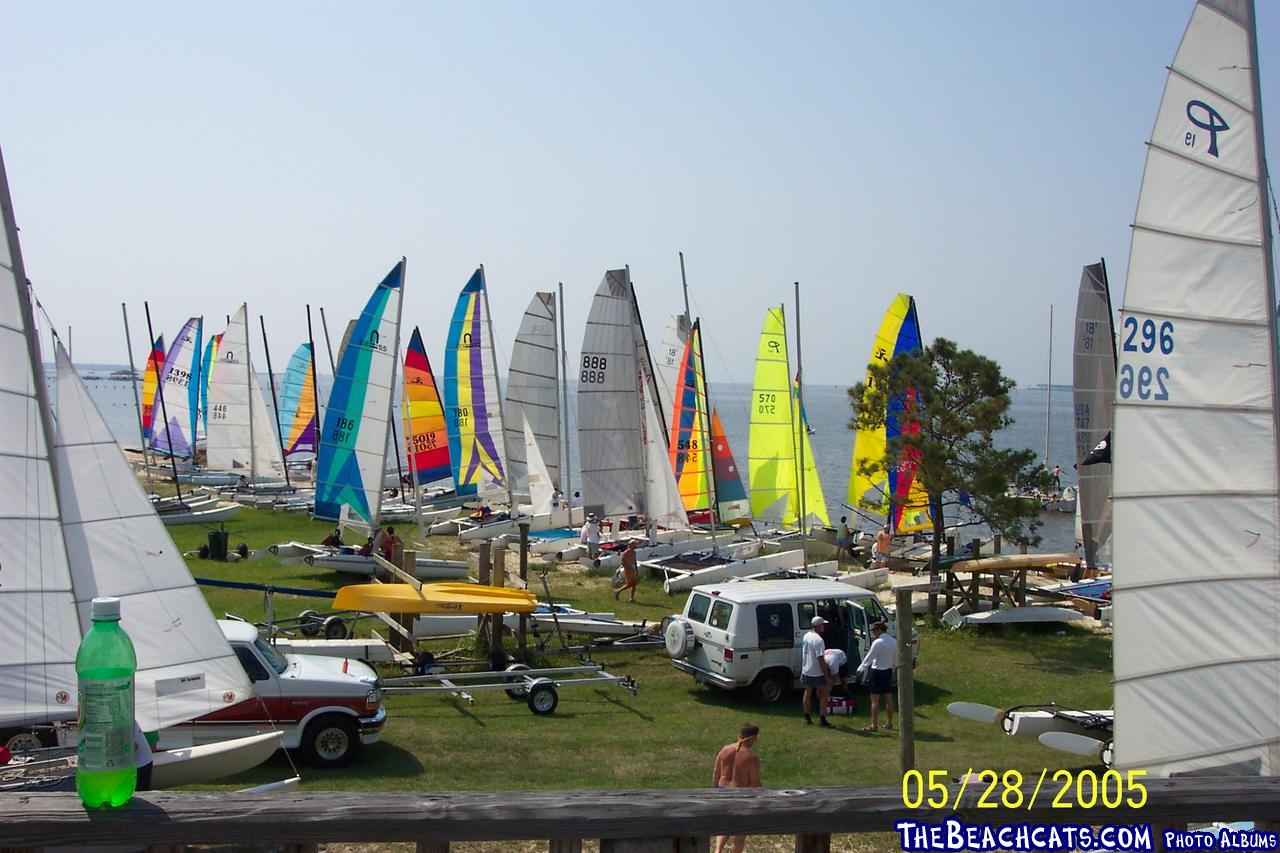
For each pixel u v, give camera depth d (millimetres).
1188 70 8609
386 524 42188
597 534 33562
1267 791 4902
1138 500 8742
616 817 4312
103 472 10023
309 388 62188
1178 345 8602
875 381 27156
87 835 4023
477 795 4324
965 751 15484
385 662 19375
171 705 10281
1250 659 8086
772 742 15758
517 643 21312
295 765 13188
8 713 7871
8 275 7949
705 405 33938
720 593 19078
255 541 34625
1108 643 24281
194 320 59094
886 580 31188
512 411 44906
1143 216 8836
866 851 9609
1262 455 8156
